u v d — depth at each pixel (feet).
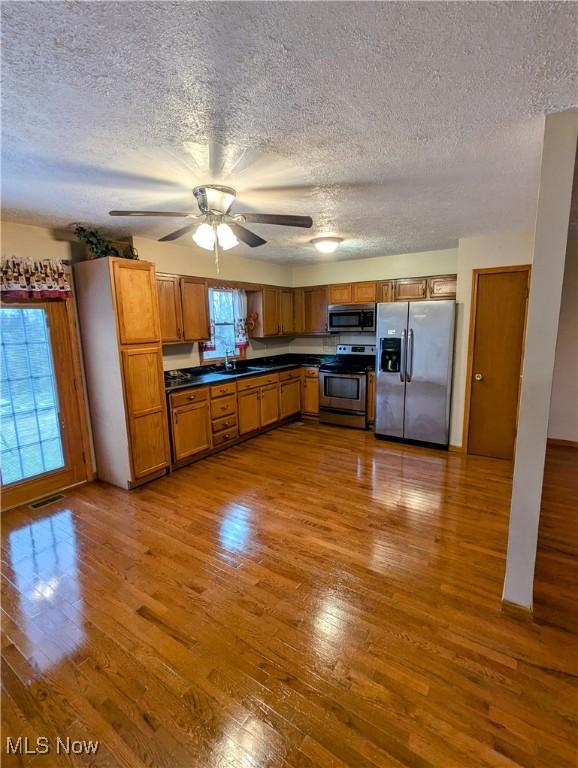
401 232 12.18
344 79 4.39
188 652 5.92
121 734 4.76
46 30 3.52
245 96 4.70
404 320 14.75
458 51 3.93
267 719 4.90
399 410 15.44
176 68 4.14
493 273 12.85
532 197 8.68
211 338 15.60
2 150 5.99
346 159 6.56
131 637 6.21
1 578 7.67
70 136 5.60
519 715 4.88
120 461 11.64
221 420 14.70
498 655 5.75
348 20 3.50
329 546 8.55
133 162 6.52
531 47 3.86
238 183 7.60
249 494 11.19
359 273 17.94
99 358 11.39
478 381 13.67
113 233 11.75
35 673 5.60
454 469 12.73
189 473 12.81
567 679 5.35
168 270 13.65
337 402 18.07
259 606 6.82
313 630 6.29
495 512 9.90
